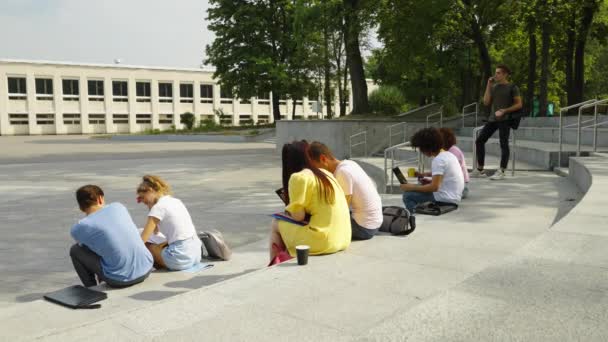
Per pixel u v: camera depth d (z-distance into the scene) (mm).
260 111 77938
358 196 4930
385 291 3469
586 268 3641
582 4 21359
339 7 24391
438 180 6418
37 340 2746
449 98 38312
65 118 67000
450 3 21312
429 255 4430
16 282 5438
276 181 14320
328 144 22016
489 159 13633
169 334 2779
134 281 4711
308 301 3279
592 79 38781
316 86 45688
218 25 45406
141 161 21609
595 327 2682
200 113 74688
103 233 4551
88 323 2969
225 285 3643
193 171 17250
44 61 64875
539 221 5926
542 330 2660
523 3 21641
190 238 5352
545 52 22734
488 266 3750
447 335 2631
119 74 69438
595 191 6344
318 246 4410
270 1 44812
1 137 56500
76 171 17531
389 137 22375
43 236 7723
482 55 24000
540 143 14812
